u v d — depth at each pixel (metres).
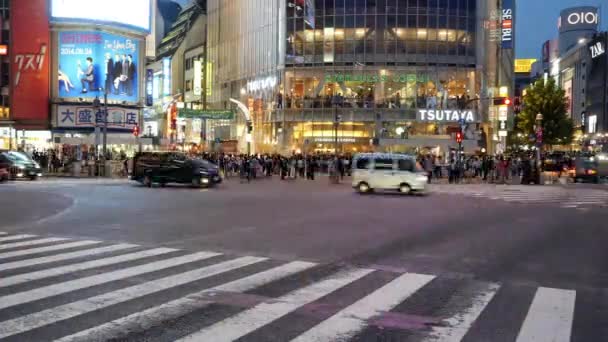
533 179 38.12
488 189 31.34
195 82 84.12
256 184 34.09
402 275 8.85
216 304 6.95
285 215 17.19
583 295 7.73
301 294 7.52
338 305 6.98
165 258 10.07
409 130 58.94
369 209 19.36
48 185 30.77
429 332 5.96
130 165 41.31
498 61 69.56
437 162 46.16
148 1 63.22
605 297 7.64
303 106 61.12
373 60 59.66
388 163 27.61
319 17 60.88
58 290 7.59
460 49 59.53
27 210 17.92
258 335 5.75
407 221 16.06
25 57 59.28
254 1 68.88
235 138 72.12
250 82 69.31
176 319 6.29
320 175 47.06
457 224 15.52
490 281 8.54
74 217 16.28
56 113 59.53
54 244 11.55
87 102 59.78
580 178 40.25
